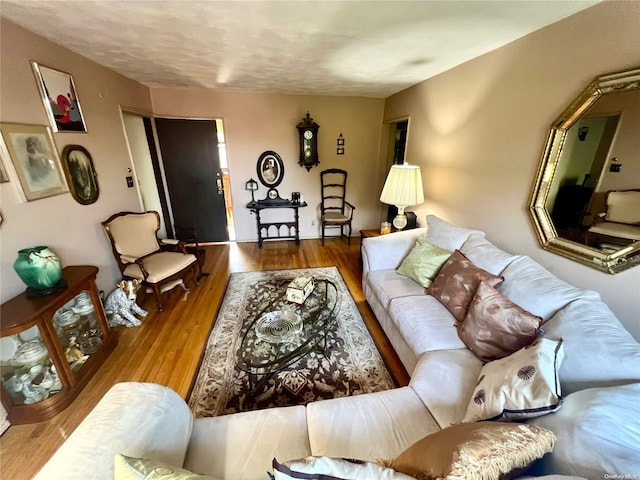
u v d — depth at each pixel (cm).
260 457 100
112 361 201
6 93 165
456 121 262
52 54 202
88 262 235
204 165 424
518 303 152
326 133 438
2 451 141
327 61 250
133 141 349
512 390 96
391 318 197
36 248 162
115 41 203
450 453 73
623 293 140
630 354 97
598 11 140
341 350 212
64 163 210
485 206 230
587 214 153
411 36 190
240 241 469
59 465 76
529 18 160
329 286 306
